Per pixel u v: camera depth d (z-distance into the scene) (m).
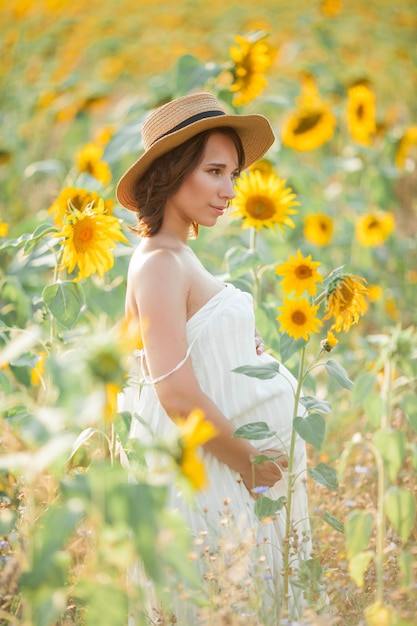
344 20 9.20
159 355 2.48
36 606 1.83
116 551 1.77
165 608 2.44
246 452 2.57
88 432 2.36
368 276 5.25
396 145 5.65
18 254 3.54
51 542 1.69
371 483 3.51
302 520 2.62
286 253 4.94
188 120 2.69
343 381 2.48
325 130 4.98
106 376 1.71
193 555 2.27
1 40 7.87
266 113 6.61
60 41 8.27
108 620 1.79
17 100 7.09
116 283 3.63
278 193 3.39
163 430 2.59
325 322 4.98
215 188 2.67
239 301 2.66
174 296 2.51
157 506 1.70
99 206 2.81
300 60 8.52
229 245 4.85
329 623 2.20
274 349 3.52
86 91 7.01
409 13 9.83
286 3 10.02
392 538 2.87
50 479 2.59
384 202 5.73
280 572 2.63
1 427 3.12
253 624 2.26
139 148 4.28
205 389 2.60
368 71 8.59
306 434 2.41
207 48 8.91
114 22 9.10
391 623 2.12
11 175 6.25
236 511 2.59
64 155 6.69
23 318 3.56
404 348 2.23
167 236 2.68
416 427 2.27
